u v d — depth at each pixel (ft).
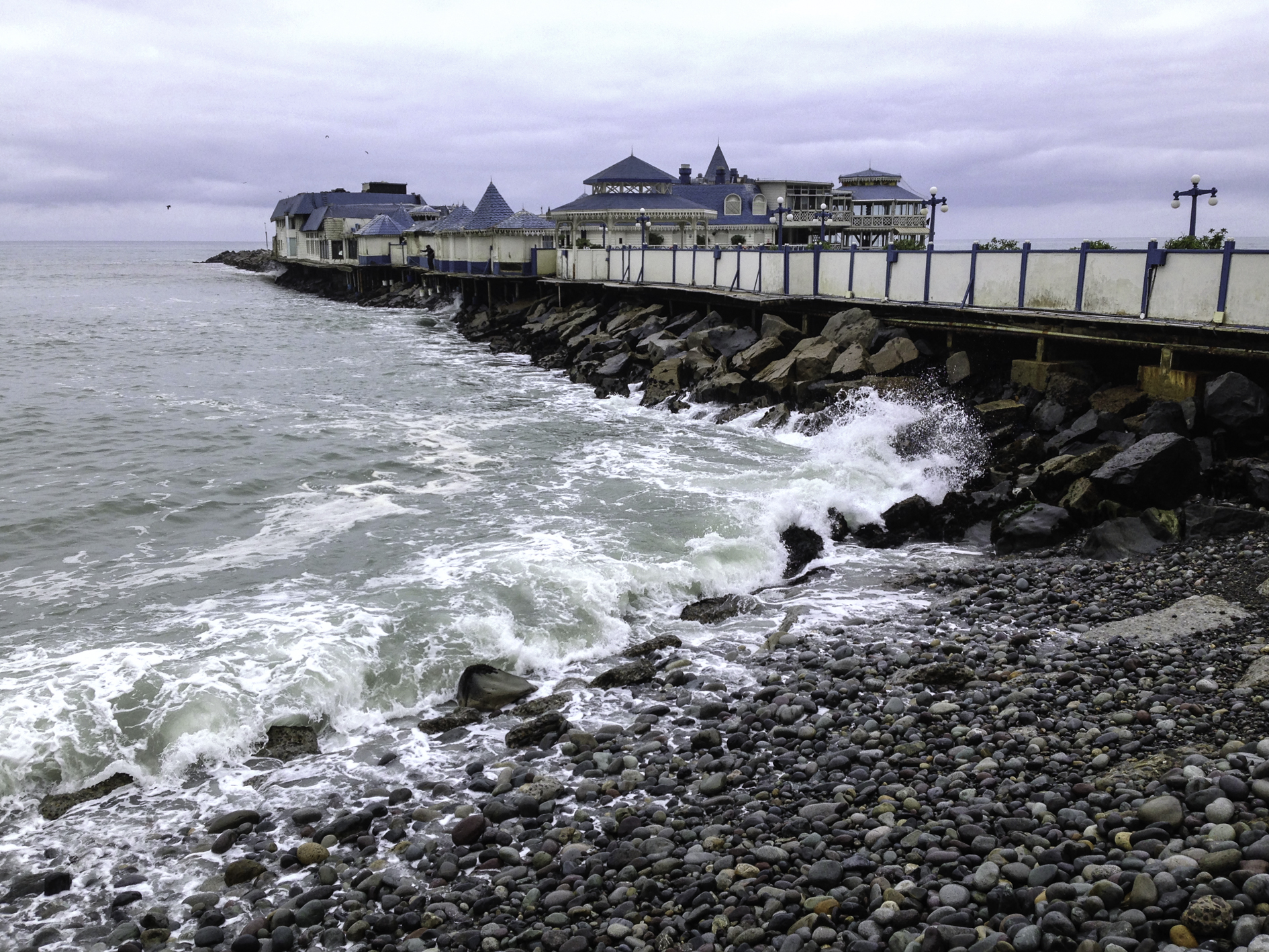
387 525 46.34
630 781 24.14
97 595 37.52
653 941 17.44
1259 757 20.06
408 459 60.18
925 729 25.08
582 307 130.21
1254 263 49.21
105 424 70.74
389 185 319.27
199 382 94.27
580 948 17.37
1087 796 19.98
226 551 42.88
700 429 70.13
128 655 31.17
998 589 36.63
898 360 67.21
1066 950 15.01
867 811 20.93
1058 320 57.93
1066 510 43.04
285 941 18.67
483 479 55.16
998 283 65.92
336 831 22.74
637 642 34.63
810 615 36.32
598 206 164.86
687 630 35.58
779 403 70.18
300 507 49.78
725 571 40.47
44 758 25.85
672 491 51.26
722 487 51.55
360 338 143.64
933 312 68.95
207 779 25.91
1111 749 22.11
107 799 24.97
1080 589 35.63
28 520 46.65
